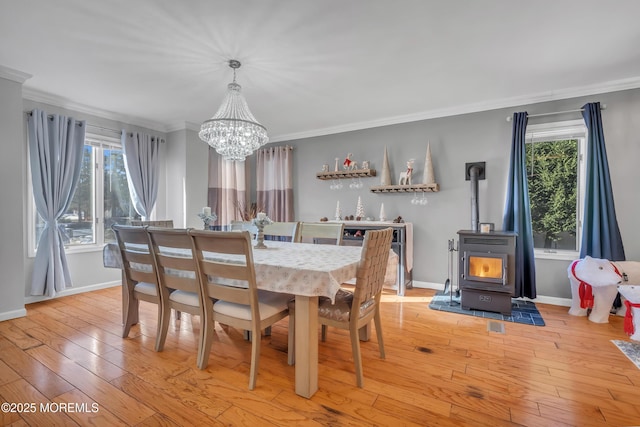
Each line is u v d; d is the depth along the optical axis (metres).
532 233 3.46
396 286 3.70
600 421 1.51
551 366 2.03
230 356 2.17
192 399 1.67
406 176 4.00
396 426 1.48
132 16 2.01
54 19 2.04
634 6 1.91
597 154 3.03
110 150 4.12
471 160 3.76
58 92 3.32
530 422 1.50
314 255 2.13
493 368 2.01
